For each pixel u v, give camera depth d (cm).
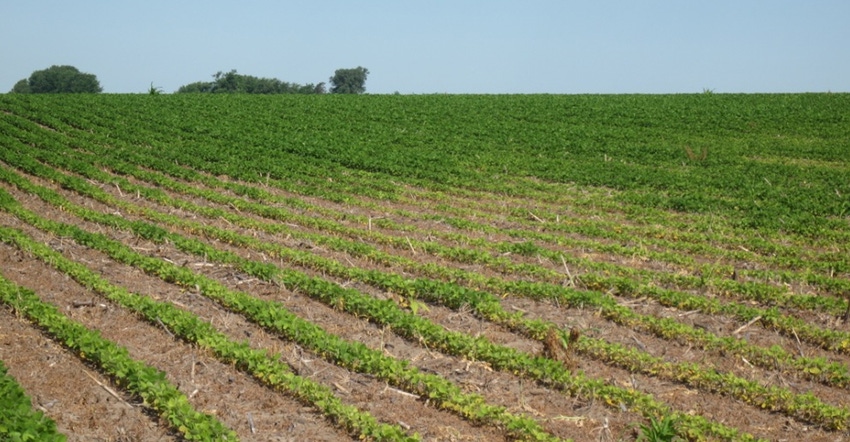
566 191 2586
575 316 1379
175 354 1152
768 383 1133
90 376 1062
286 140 3456
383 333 1262
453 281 1541
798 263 1739
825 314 1427
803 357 1185
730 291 1516
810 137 3741
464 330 1310
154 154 3034
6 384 937
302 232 1894
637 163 3164
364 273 1528
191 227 1903
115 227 1900
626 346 1247
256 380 1080
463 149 3394
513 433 950
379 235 1866
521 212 2256
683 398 1084
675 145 3538
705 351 1242
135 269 1574
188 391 1038
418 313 1380
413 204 2362
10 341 1165
